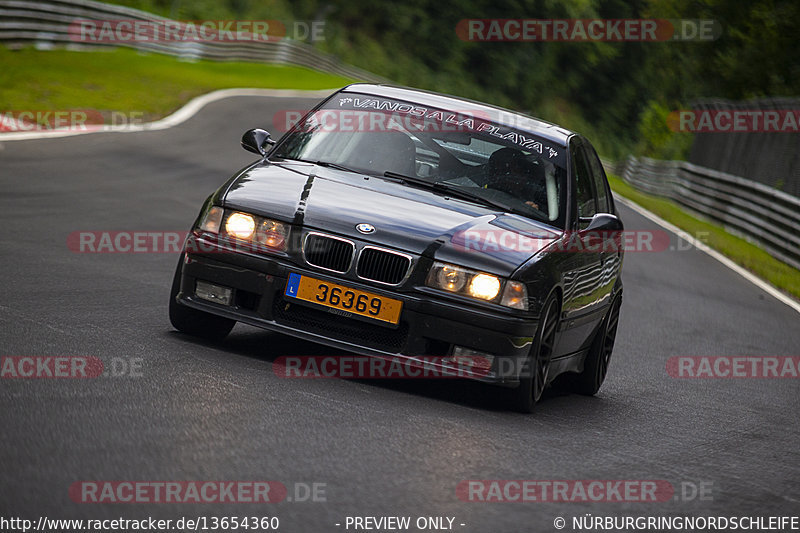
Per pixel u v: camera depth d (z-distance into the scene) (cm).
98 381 1831
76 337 2156
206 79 12344
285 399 1900
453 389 2289
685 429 2325
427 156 2469
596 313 2619
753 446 2242
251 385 1964
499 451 1809
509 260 2144
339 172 2409
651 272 5625
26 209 3981
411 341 2095
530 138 2591
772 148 9588
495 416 2100
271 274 2134
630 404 2564
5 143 5653
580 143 2755
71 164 5359
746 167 10219
